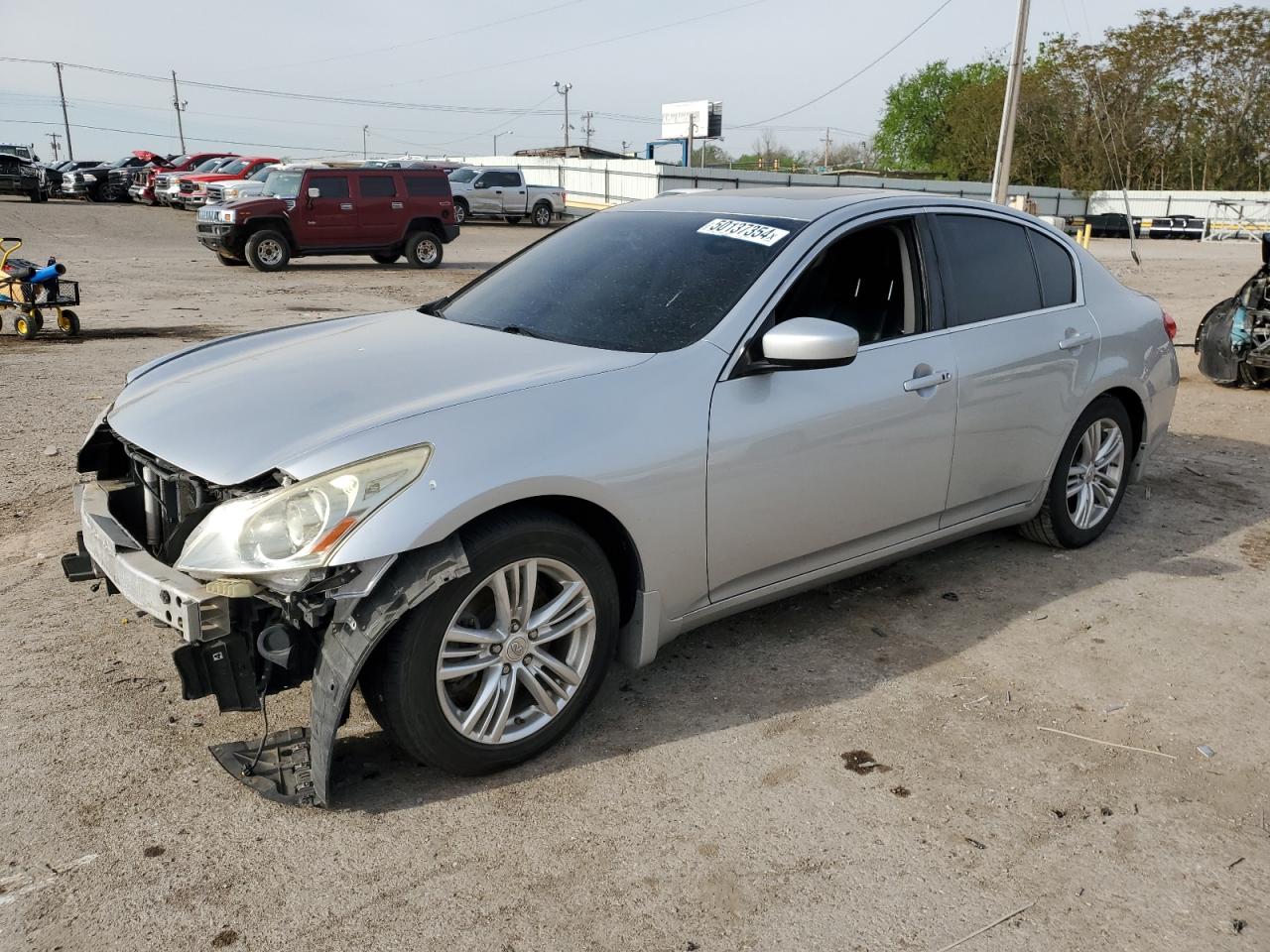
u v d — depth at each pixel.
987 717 3.28
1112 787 2.92
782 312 3.36
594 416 2.89
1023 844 2.65
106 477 3.50
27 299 10.23
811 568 3.57
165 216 30.48
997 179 26.14
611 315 3.41
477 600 2.85
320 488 2.53
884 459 3.59
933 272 3.86
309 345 3.59
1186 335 12.27
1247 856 2.63
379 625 2.51
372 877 2.47
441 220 20.31
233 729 3.10
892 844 2.64
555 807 2.76
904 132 74.12
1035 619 4.03
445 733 2.74
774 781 2.90
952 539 4.13
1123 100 55.53
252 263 18.28
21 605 3.92
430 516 2.54
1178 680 3.56
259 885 2.43
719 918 2.36
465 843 2.60
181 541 2.77
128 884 2.42
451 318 3.81
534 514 2.79
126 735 3.04
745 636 3.82
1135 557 4.73
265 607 2.62
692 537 3.12
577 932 2.30
